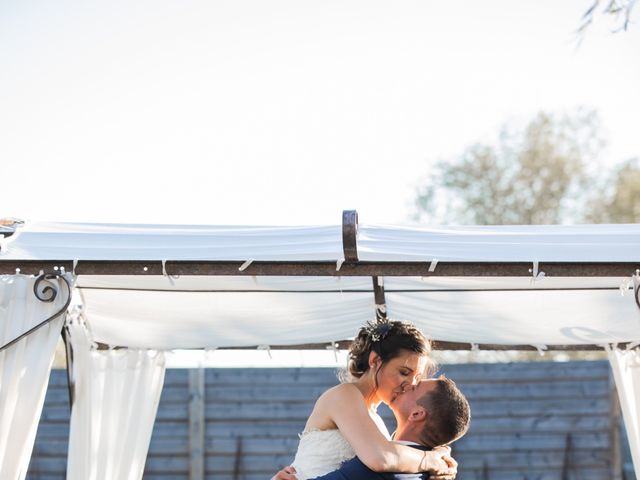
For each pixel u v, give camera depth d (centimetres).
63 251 325
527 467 695
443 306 447
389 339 325
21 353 336
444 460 310
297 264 324
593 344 470
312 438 317
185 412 705
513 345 489
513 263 316
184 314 457
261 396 706
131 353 476
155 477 701
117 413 466
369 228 321
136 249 323
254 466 700
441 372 711
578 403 697
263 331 478
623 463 691
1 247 324
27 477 697
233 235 322
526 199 1338
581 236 312
